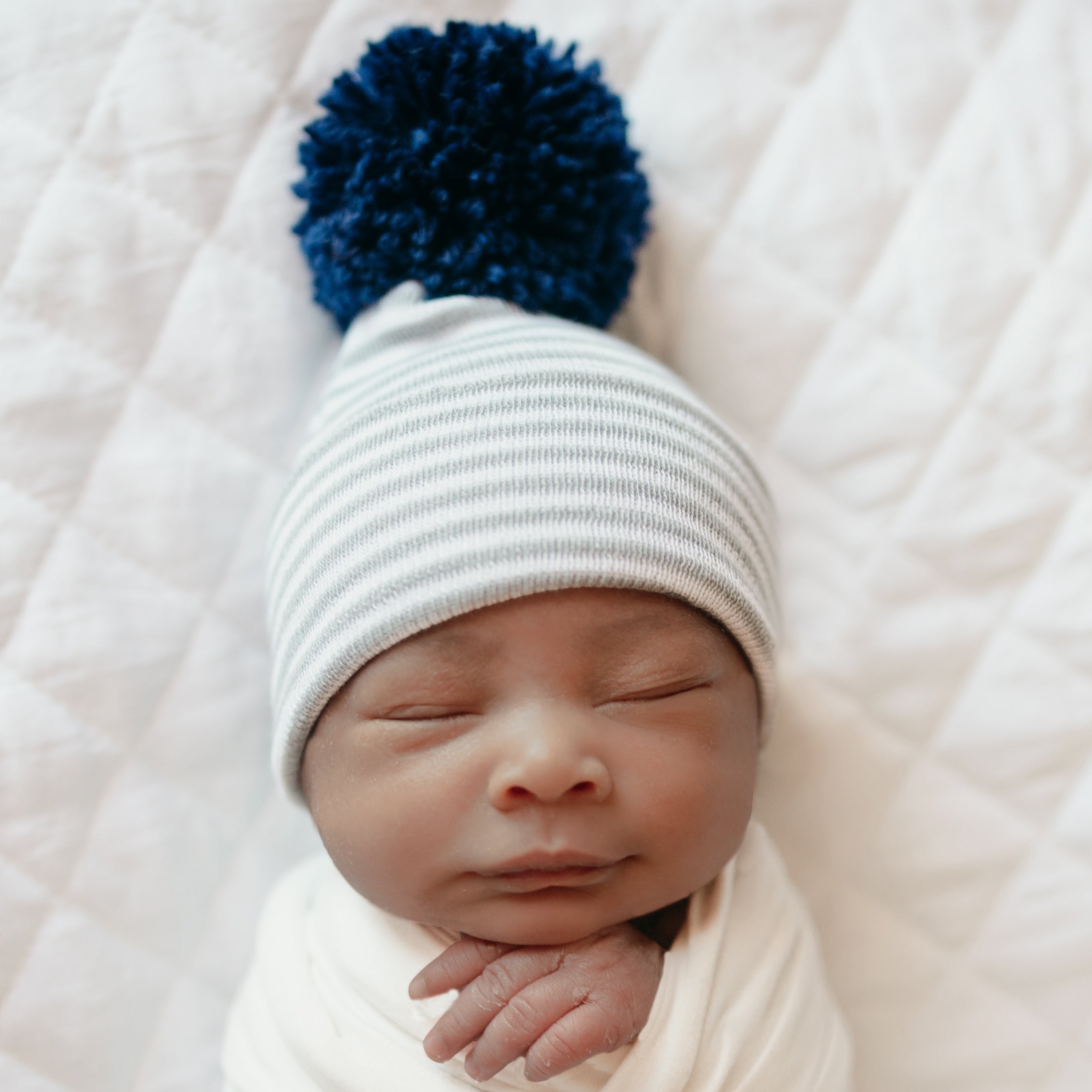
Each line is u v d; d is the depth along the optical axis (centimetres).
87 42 91
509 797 64
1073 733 95
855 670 96
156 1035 90
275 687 78
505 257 83
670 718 69
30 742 88
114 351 91
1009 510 96
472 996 68
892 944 96
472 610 67
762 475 85
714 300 98
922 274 96
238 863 94
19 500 89
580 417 72
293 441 95
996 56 97
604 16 97
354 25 95
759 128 97
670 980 70
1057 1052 94
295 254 94
